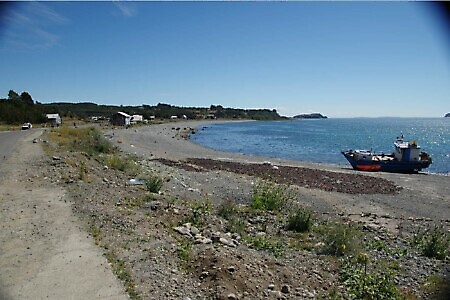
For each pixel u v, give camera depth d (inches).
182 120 6028.5
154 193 578.9
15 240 332.5
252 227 456.8
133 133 2667.3
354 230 458.0
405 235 481.7
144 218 417.1
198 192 689.6
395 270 334.3
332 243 388.8
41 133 1640.0
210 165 1163.9
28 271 272.1
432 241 403.5
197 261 294.2
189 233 382.3
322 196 722.8
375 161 1211.2
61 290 244.7
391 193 796.0
